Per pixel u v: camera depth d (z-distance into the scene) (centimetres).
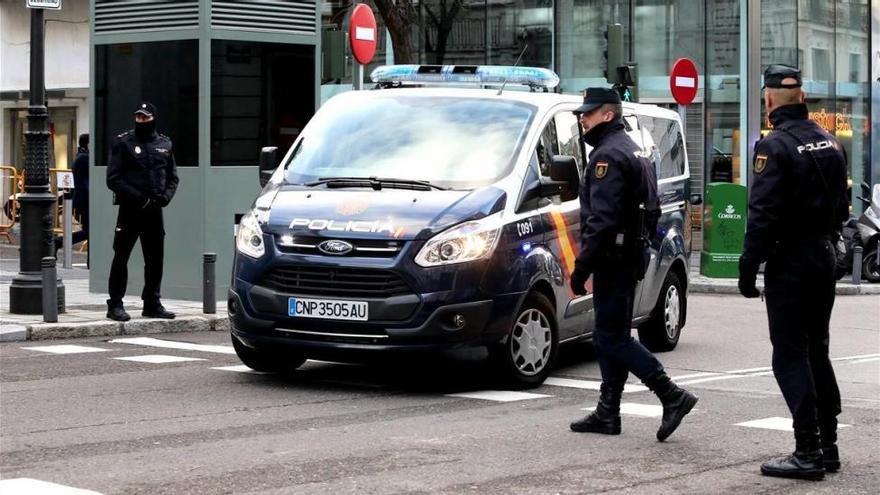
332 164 1547
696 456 1102
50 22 4759
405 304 1388
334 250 1407
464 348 1411
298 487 956
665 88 4350
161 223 1998
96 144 2453
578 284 1175
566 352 1845
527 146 1539
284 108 2436
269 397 1388
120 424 1210
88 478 976
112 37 2422
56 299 1939
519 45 4478
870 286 3159
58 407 1302
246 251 1466
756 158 1029
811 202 1020
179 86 2367
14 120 5097
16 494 916
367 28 2578
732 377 1627
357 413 1297
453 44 4475
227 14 2361
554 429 1219
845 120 4469
